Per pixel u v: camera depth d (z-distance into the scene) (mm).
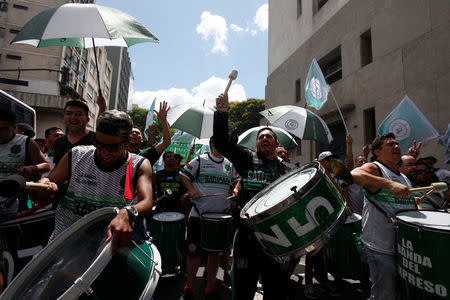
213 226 3033
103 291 1060
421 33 7875
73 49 30516
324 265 3348
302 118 4562
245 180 2494
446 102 7086
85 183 1605
